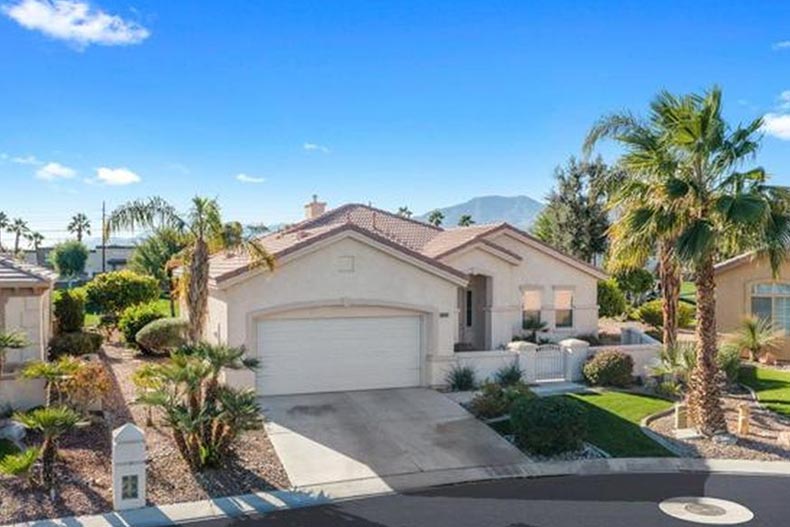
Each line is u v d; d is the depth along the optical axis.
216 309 21.92
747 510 12.64
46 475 12.73
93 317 42.56
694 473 14.80
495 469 14.80
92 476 13.37
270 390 20.44
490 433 17.17
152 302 32.97
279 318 20.47
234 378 19.84
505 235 28.94
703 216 16.31
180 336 25.45
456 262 27.50
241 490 13.23
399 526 11.80
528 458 15.54
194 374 13.63
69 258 77.06
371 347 21.53
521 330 29.05
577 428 15.68
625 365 22.84
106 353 27.28
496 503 12.93
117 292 31.66
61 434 14.35
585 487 13.86
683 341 26.70
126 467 12.14
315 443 16.11
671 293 23.28
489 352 22.84
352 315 21.23
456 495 13.35
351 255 20.97
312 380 20.88
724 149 16.14
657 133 17.03
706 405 17.28
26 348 21.81
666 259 21.39
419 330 22.14
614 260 18.25
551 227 47.81
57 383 16.64
